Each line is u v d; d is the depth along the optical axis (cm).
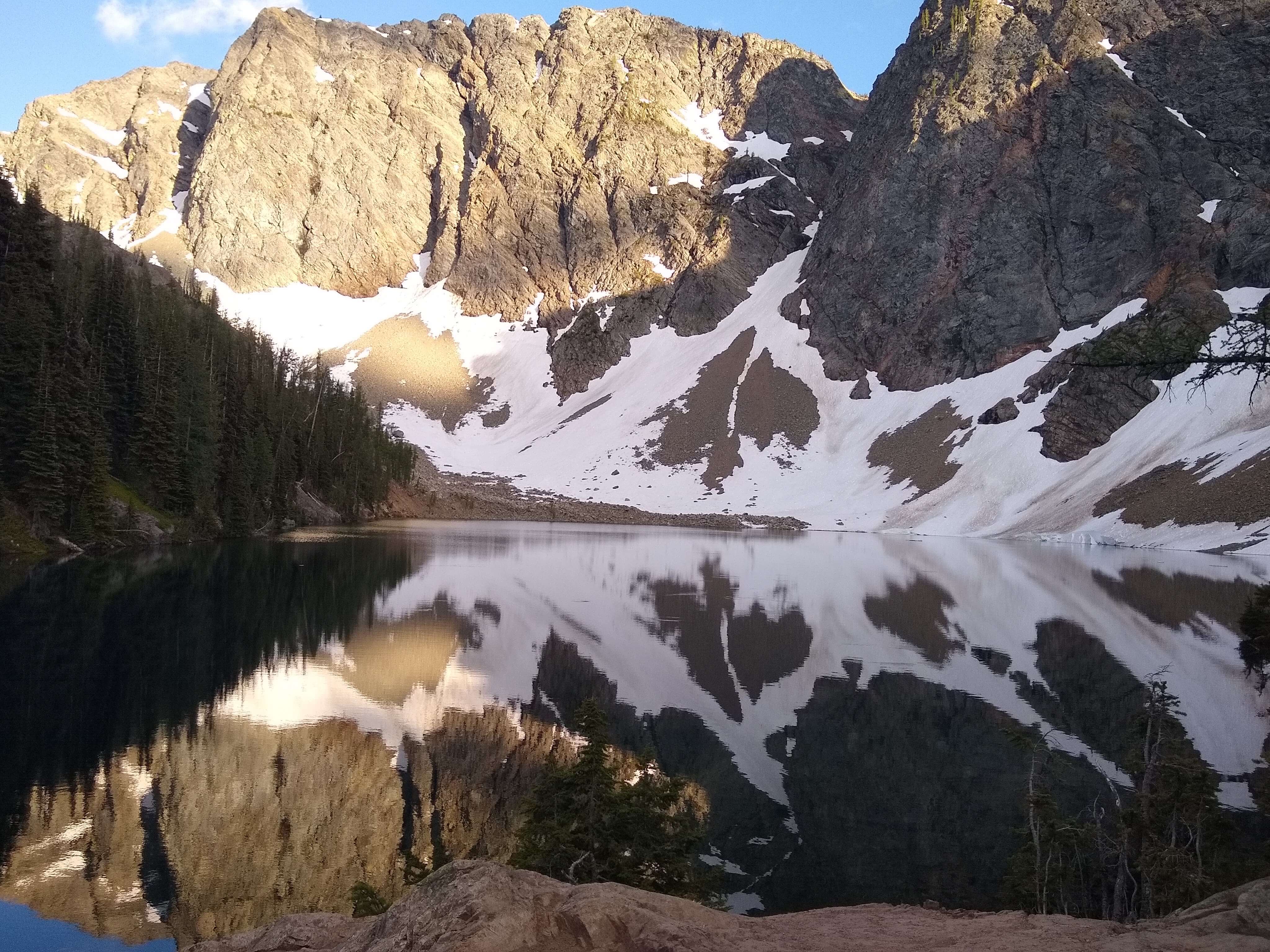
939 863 1956
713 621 4906
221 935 1529
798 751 2703
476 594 5669
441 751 2586
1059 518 11850
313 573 6231
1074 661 3903
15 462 6694
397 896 1708
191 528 8369
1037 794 1748
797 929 822
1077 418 13400
